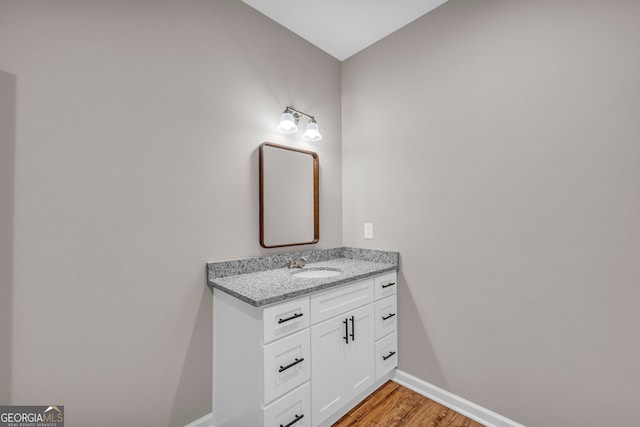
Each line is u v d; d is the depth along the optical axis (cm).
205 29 159
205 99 158
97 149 124
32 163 110
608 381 124
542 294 141
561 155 135
